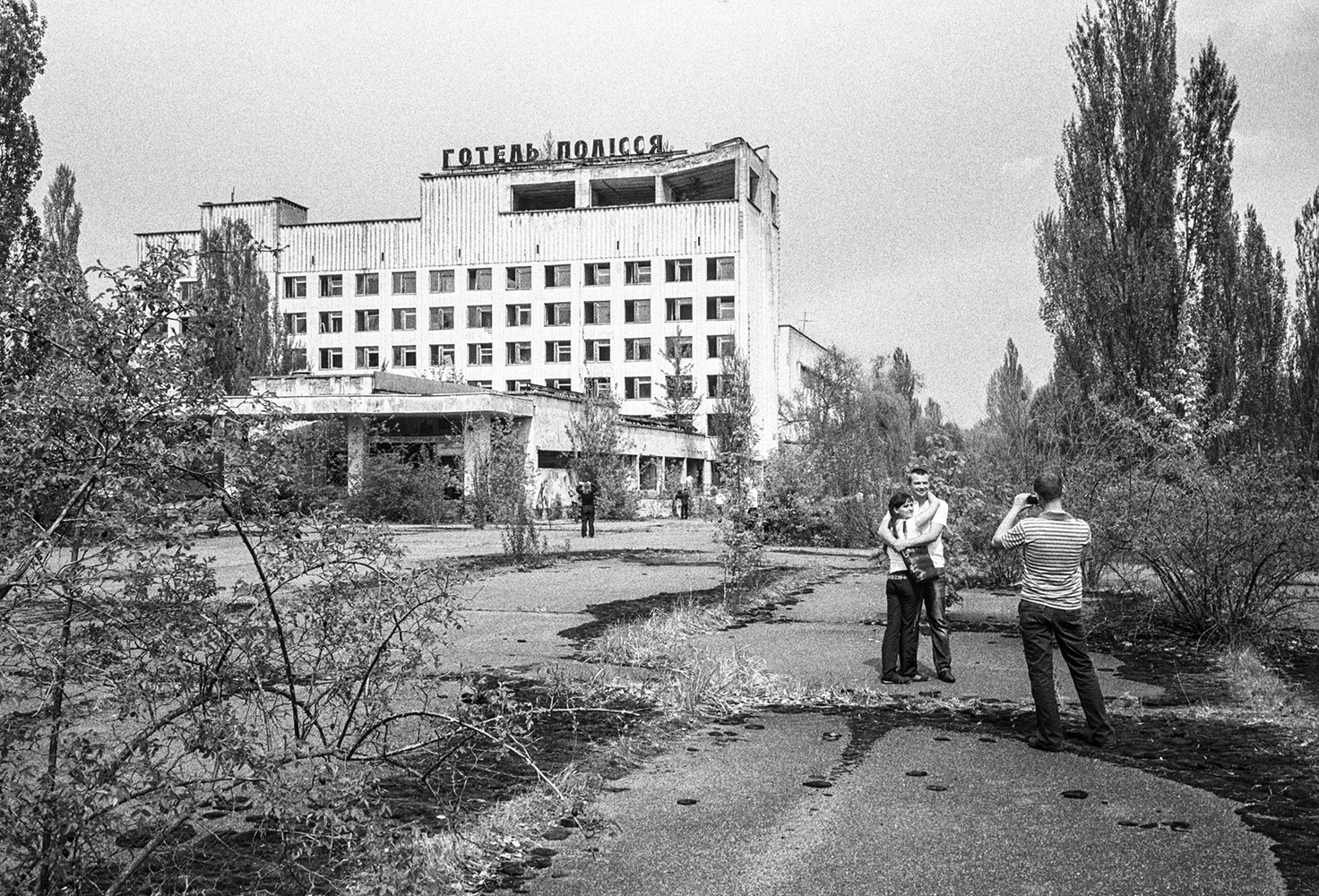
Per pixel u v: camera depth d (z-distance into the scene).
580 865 4.77
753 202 83.81
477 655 10.38
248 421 4.04
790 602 15.65
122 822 3.55
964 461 19.09
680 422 69.50
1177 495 12.23
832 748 6.98
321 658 4.24
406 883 3.79
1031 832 5.23
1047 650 7.05
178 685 3.72
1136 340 28.41
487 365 81.19
